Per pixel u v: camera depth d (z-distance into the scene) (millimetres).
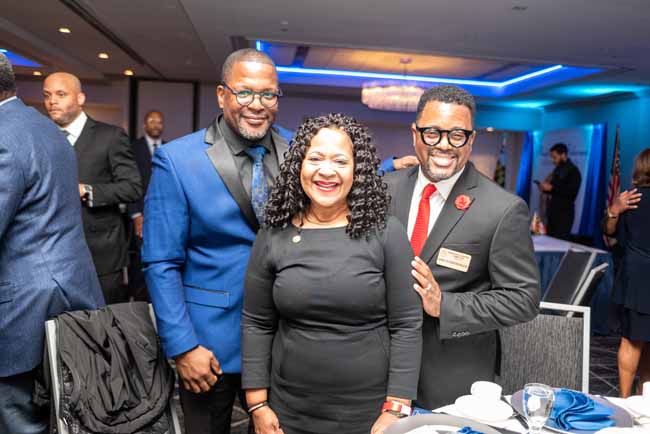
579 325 2051
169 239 1730
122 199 3012
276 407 1559
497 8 4672
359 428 1498
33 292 1771
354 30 5625
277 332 1599
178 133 9750
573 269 2977
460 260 1668
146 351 1667
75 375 1525
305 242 1511
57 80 2906
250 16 5277
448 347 1710
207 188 1734
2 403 1826
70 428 1506
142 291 4730
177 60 7746
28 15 5602
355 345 1489
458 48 6277
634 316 3391
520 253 1656
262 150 1803
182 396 1871
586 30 5258
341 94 9859
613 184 8414
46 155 1822
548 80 8086
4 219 1686
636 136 8562
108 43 6797
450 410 1471
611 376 4023
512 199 1687
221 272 1772
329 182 1471
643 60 6395
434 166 1673
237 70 1688
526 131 10992
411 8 4773
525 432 1347
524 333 2115
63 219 1882
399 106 7555
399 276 1525
